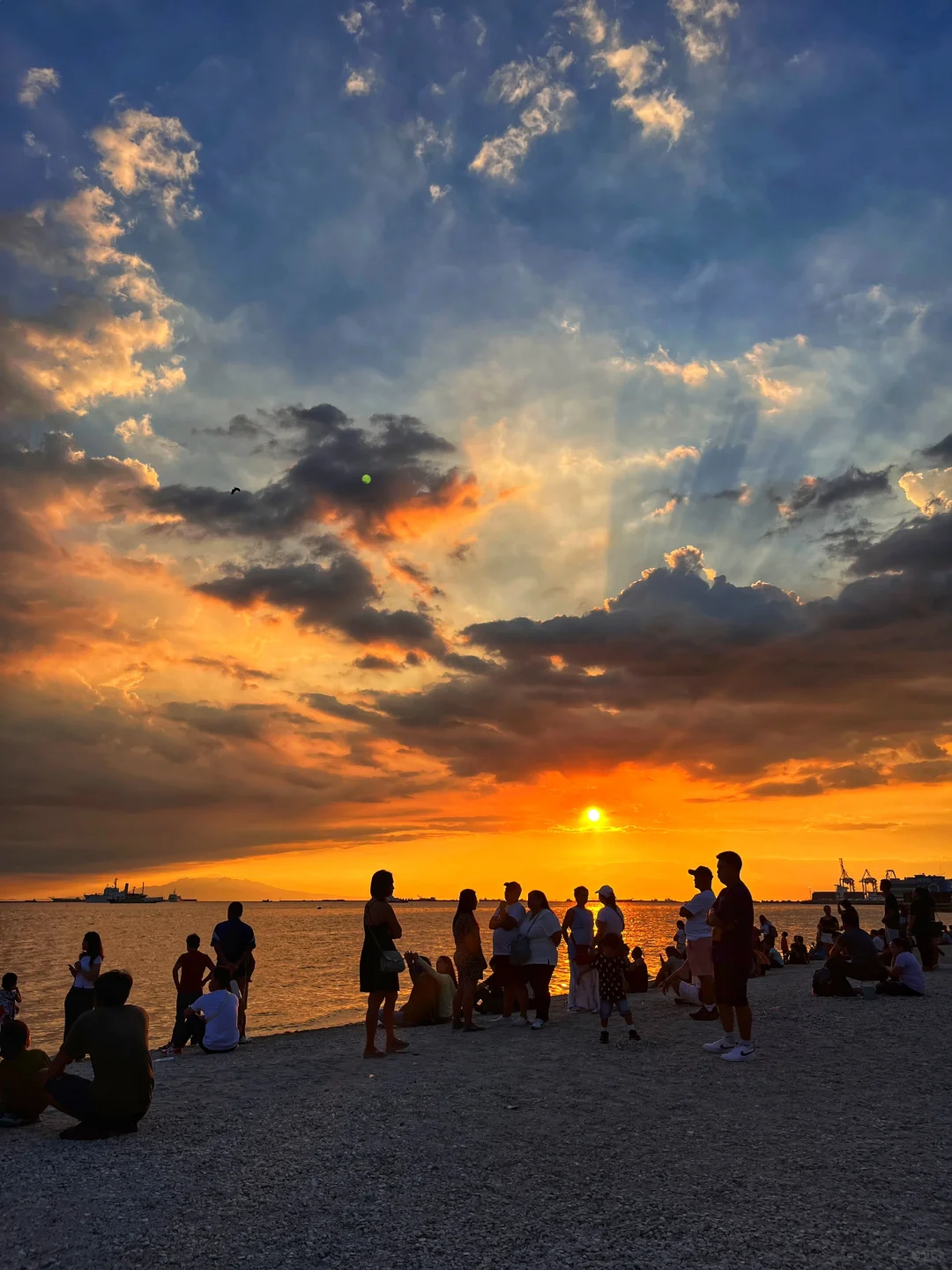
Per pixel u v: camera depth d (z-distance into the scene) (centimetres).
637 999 1817
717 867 1142
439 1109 843
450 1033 1393
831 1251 489
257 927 16625
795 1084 932
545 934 1429
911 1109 812
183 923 19325
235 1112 852
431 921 19162
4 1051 832
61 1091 762
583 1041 1264
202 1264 491
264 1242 521
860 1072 984
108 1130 768
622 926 1287
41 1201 596
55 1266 491
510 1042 1274
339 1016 2939
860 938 1677
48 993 4347
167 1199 597
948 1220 531
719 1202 571
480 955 1422
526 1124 780
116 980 802
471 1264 484
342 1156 691
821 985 1673
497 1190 605
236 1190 615
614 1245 505
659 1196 585
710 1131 747
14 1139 773
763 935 2492
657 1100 868
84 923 19750
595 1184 613
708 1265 476
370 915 1202
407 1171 649
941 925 2178
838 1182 605
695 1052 1139
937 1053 1090
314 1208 575
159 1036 2583
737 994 1089
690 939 1469
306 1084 988
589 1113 816
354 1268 481
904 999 1603
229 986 1360
